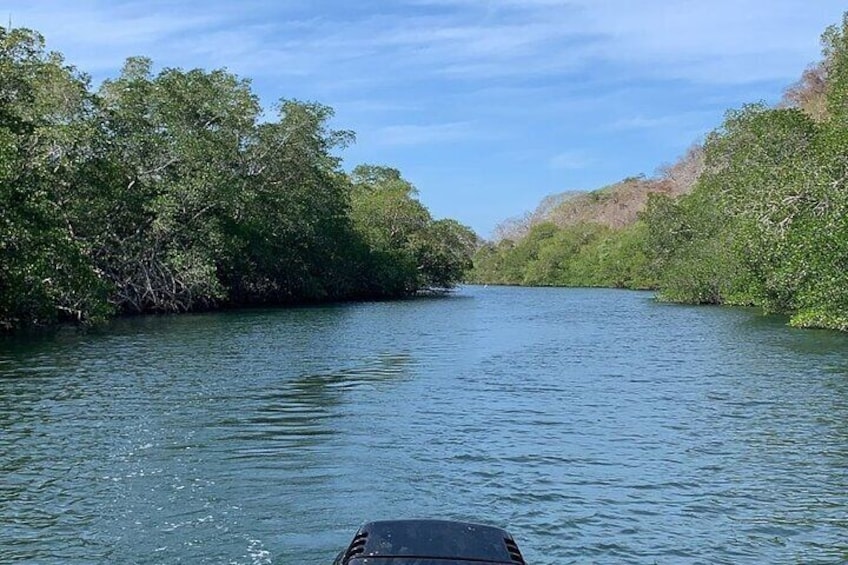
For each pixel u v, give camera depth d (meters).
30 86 36.50
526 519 9.59
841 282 31.75
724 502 10.26
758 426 14.71
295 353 26.28
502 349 28.19
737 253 40.03
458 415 15.66
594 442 13.41
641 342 30.84
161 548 8.65
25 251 30.81
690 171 149.88
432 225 87.75
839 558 8.49
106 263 46.53
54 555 8.41
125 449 12.79
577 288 119.69
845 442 13.45
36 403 16.64
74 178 38.84
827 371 21.83
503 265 150.62
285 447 12.95
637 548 8.72
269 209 60.31
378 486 10.85
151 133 48.50
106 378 20.20
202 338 31.62
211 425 14.58
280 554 8.52
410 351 27.27
